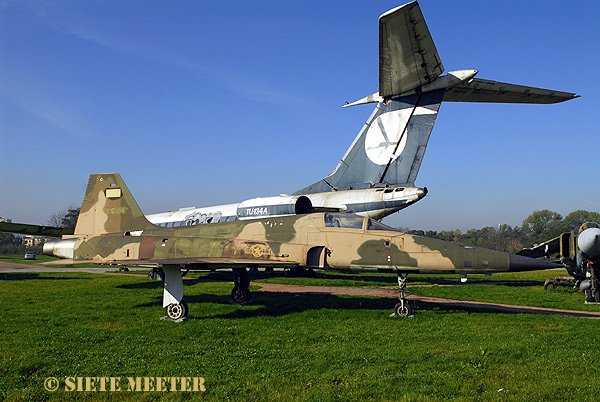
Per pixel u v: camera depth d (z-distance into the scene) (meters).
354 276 24.06
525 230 105.56
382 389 5.63
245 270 13.33
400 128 18.44
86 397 5.49
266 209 21.80
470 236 110.62
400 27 13.38
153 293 15.57
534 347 7.70
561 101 18.48
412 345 7.94
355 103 20.02
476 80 17.44
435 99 17.56
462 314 11.28
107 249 15.20
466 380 5.95
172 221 27.16
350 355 7.19
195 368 6.56
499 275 28.31
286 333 8.96
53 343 8.06
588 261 14.88
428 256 11.30
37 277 23.03
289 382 5.92
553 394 5.37
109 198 16.70
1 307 12.29
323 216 12.81
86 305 12.65
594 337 8.51
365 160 19.64
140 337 8.59
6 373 6.37
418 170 17.97
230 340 8.35
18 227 20.31
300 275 22.81
